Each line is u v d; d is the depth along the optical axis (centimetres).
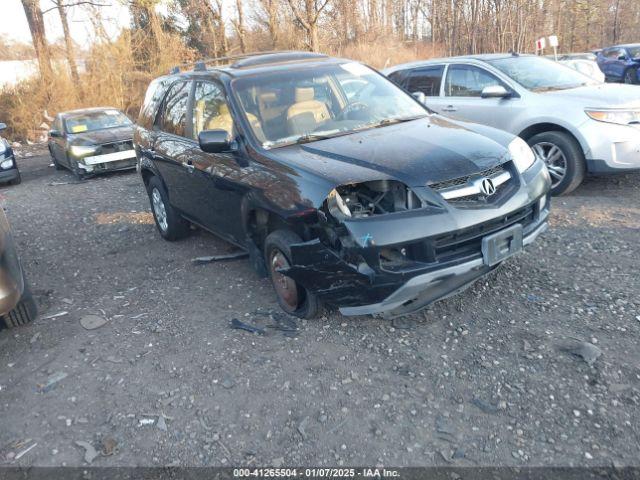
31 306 466
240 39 2564
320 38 2805
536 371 337
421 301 374
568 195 685
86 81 2267
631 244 512
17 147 2014
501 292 437
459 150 389
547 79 731
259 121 454
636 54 2127
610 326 375
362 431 302
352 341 389
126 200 930
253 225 450
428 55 3353
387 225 346
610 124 630
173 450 302
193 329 432
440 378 340
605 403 304
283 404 330
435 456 279
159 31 2456
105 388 366
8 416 348
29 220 849
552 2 3319
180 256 610
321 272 370
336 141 425
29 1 2136
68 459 303
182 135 564
